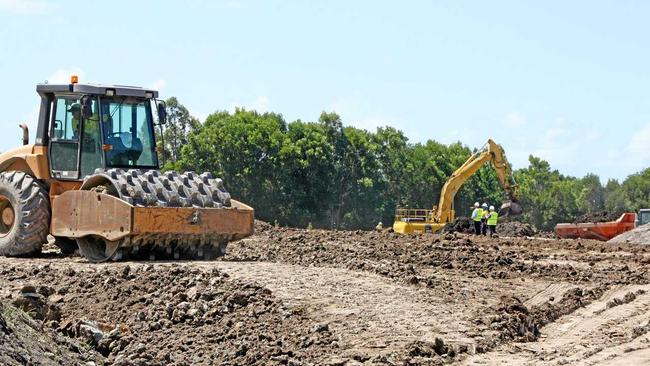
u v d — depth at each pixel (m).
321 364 14.09
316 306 17.44
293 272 20.69
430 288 20.03
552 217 129.50
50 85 24.89
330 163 93.94
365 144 99.12
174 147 92.44
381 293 18.81
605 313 19.58
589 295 21.25
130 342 15.69
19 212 24.55
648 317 19.17
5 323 13.30
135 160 25.06
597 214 55.19
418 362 14.27
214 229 23.08
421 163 105.31
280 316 16.86
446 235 36.47
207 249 23.84
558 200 130.25
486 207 45.84
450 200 53.19
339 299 18.06
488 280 22.61
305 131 94.69
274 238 31.92
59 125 25.16
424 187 105.38
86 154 24.83
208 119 94.69
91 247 23.36
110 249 22.69
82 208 23.03
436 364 14.30
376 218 99.88
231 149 88.88
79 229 23.09
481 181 108.19
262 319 16.70
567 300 20.39
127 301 17.88
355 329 16.03
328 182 93.19
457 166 107.44
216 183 24.06
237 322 16.59
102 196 22.53
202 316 16.86
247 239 31.30
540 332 17.52
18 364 12.27
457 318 17.20
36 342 13.66
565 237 53.25
